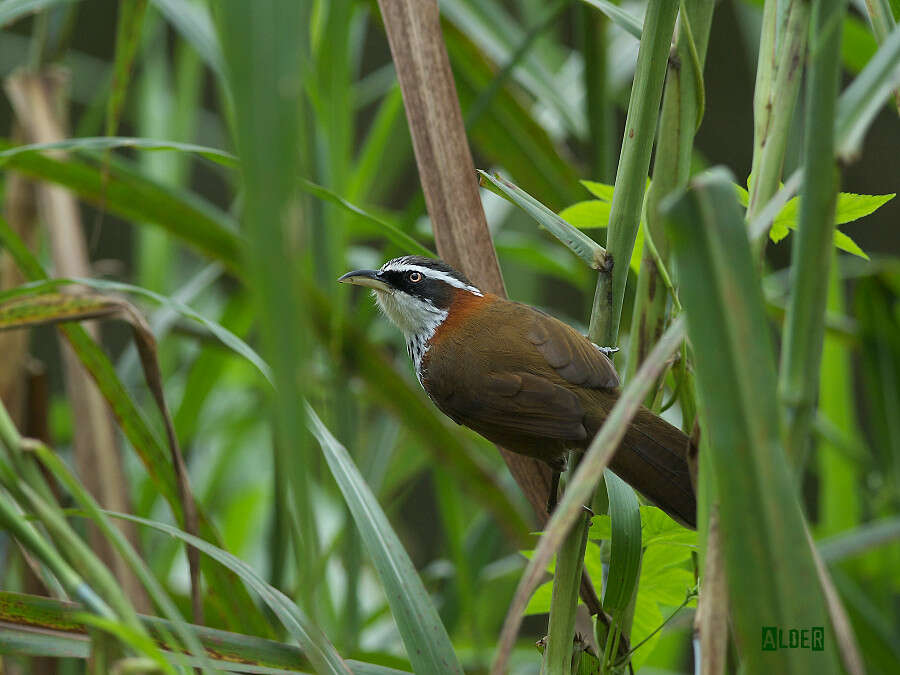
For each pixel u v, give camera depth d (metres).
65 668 7.41
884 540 7.86
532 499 6.51
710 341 3.09
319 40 8.53
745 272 3.08
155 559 9.94
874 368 9.24
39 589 6.77
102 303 5.44
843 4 3.31
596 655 5.10
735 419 3.10
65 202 8.42
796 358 3.61
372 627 10.44
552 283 22.75
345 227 8.73
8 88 8.34
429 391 7.16
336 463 5.18
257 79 2.17
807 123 3.44
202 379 9.62
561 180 8.42
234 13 2.18
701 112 4.98
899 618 9.66
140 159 11.09
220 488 11.70
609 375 6.36
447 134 5.95
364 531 4.95
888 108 19.48
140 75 12.70
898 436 9.16
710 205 3.06
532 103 10.50
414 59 5.97
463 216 5.95
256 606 6.29
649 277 5.21
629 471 5.31
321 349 8.90
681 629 9.73
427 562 20.09
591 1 5.17
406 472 10.47
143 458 6.16
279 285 2.23
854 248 4.89
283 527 7.69
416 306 7.45
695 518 5.18
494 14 8.63
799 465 3.61
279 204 2.20
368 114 21.86
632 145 4.79
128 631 3.36
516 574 10.74
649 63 4.72
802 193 3.48
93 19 22.69
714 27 21.34
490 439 6.69
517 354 6.59
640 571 5.18
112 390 6.08
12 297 5.75
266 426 11.98
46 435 7.95
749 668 3.18
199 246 8.28
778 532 3.11
